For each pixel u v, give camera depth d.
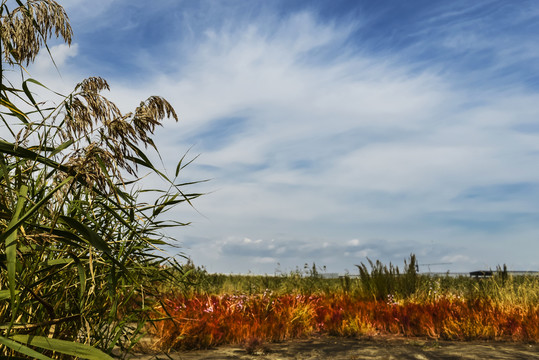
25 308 2.53
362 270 11.91
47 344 1.92
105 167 2.23
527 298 9.18
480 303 8.90
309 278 13.83
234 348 6.29
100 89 2.72
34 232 2.18
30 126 2.53
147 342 5.51
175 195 3.04
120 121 2.43
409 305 8.91
